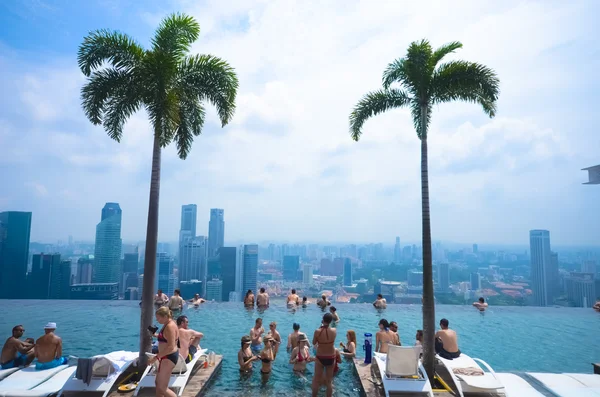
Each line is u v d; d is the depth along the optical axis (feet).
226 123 37.52
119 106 35.63
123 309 67.56
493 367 39.75
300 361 34.55
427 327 30.60
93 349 42.96
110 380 26.96
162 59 31.83
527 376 32.19
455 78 32.81
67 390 25.64
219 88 36.78
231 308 71.26
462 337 52.90
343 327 57.36
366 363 34.78
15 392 25.76
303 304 75.97
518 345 48.62
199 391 27.68
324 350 26.50
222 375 33.50
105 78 33.96
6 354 30.96
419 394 26.84
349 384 31.40
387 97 36.86
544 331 56.54
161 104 31.58
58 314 63.26
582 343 49.60
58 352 31.60
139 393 25.90
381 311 70.64
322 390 29.96
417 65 33.12
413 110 36.73
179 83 36.11
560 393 27.89
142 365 30.81
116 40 33.09
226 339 48.03
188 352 30.53
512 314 69.56
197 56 36.42
